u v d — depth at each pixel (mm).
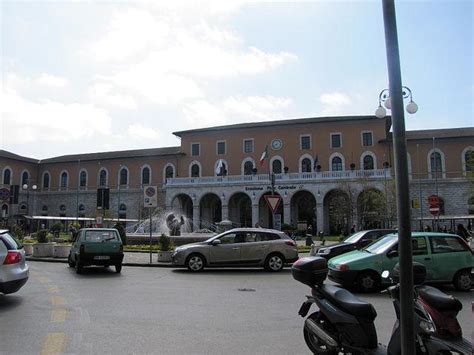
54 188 73375
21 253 9633
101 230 16062
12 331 6906
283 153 60719
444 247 12000
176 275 14977
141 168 68062
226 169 62781
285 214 52781
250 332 6977
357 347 4965
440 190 53219
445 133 55312
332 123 59188
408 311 3668
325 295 5395
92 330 7012
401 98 3959
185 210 60719
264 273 15672
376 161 56688
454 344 4398
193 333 6883
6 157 69688
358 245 16078
